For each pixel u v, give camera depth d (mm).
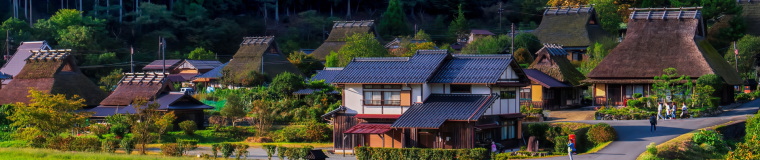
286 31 140250
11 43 108062
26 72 75438
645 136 51031
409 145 50375
